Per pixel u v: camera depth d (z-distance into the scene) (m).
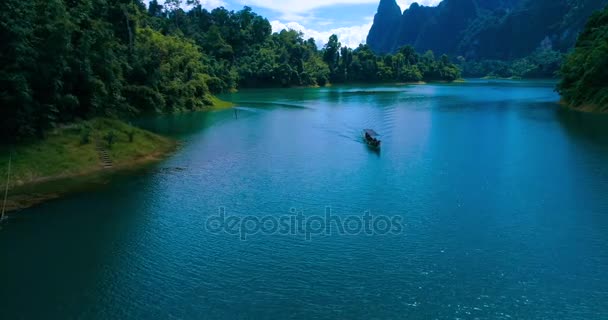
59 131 51.09
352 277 26.61
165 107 95.81
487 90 181.38
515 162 51.22
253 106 117.62
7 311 23.36
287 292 25.12
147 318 22.92
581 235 31.69
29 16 47.59
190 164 51.69
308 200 39.44
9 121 44.88
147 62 91.19
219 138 67.94
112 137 53.56
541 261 28.19
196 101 105.88
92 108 57.94
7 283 25.92
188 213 36.50
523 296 24.56
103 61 64.69
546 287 25.39
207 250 30.08
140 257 29.14
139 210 37.09
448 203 38.31
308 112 103.00
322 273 27.09
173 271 27.38
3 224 34.03
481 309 23.47
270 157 55.25
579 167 48.41
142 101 88.25
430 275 26.73
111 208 37.50
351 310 23.48
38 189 41.78
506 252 29.42
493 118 88.00
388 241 31.19
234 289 25.44
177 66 105.00
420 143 63.72
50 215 35.91
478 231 32.62
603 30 105.94
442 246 30.38
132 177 46.25
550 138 64.88
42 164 45.41
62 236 32.12
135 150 54.25
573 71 104.31
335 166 50.72
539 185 42.59
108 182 44.47
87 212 36.56
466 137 67.75
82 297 24.66
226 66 181.50
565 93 105.62
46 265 28.00
